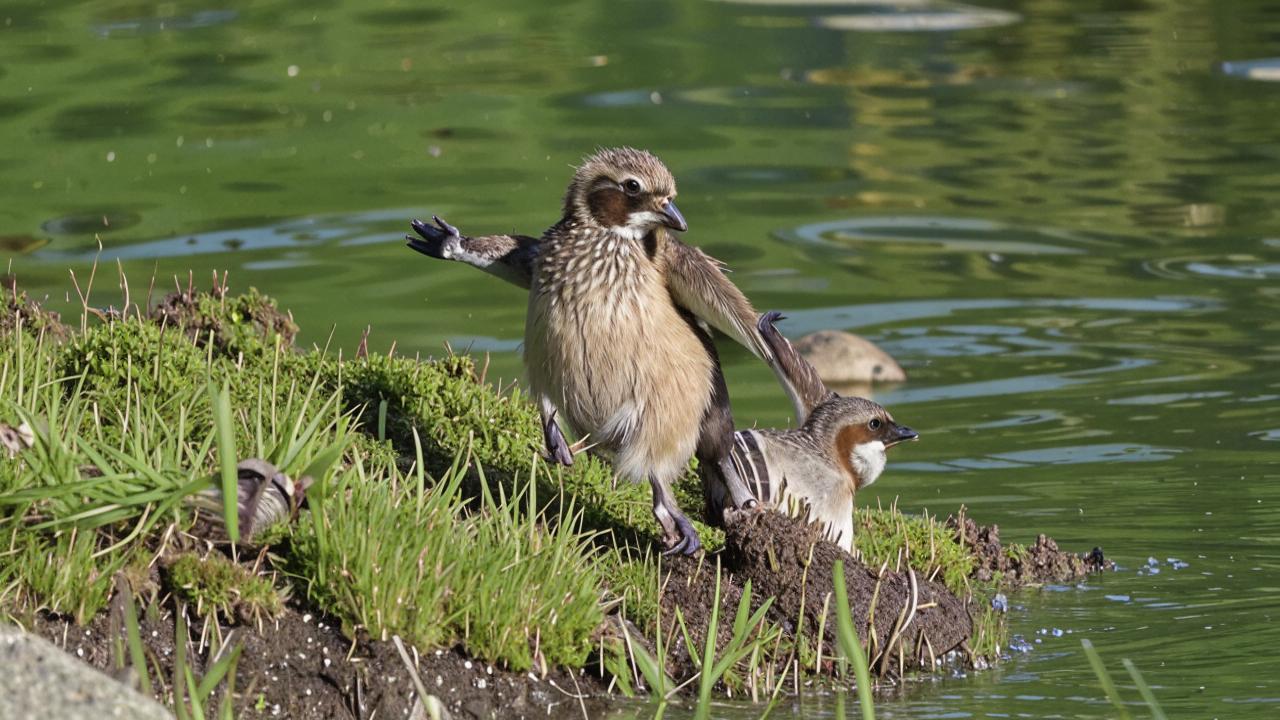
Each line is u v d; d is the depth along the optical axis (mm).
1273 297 21625
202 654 8664
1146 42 35031
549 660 9203
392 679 8758
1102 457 15883
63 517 8594
